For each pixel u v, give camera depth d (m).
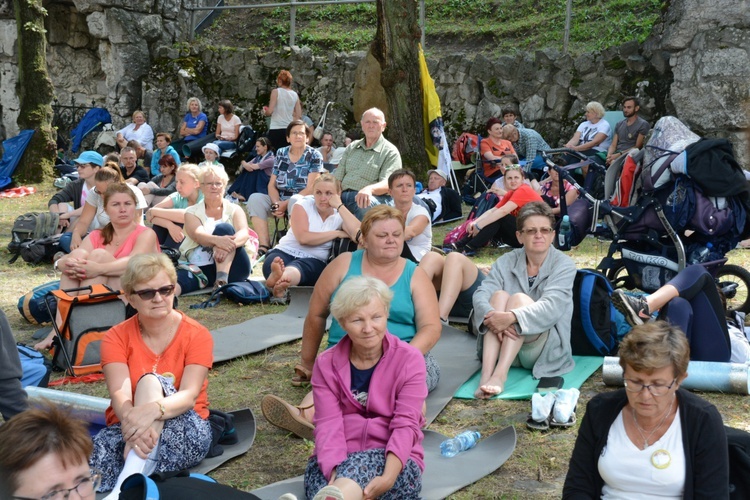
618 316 5.37
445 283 5.79
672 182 6.34
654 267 6.53
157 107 17.38
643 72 13.53
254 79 16.84
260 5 17.36
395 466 3.28
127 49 17.56
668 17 13.02
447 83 15.13
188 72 17.12
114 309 5.46
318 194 7.28
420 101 12.42
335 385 3.53
